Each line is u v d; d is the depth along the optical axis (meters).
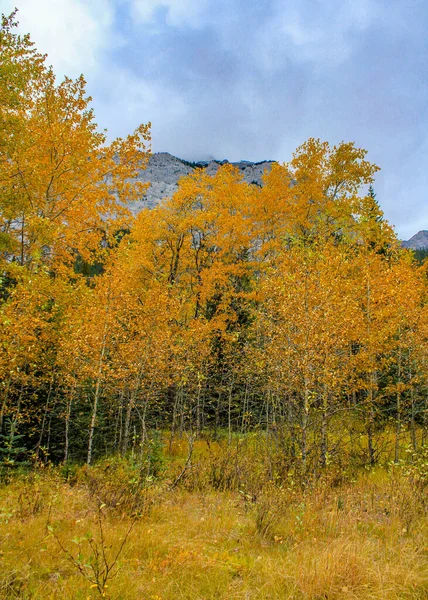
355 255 12.05
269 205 15.56
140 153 11.87
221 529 5.55
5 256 11.05
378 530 5.43
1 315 7.84
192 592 3.69
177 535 5.25
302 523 5.42
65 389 12.10
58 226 10.86
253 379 12.95
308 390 8.13
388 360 10.09
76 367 11.53
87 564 3.36
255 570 4.13
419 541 4.88
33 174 9.97
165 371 12.45
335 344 8.52
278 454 9.32
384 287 10.09
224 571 4.11
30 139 9.54
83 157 10.98
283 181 15.86
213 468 8.82
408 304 9.96
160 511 6.22
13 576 3.62
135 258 15.32
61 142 10.50
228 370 14.95
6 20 9.12
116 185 11.91
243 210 16.83
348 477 8.90
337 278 9.52
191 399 15.29
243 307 14.87
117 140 11.59
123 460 9.38
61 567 3.93
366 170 15.13
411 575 3.85
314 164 15.24
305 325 8.13
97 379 10.94
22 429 12.45
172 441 14.24
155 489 7.32
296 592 3.67
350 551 4.32
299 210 15.03
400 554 4.38
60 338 11.62
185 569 4.09
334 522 5.62
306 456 8.62
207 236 16.33
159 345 11.13
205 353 13.72
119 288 11.01
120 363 11.41
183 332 12.96
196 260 17.19
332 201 15.06
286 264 9.77
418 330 10.08
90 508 5.99
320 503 6.52
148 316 11.25
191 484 8.23
